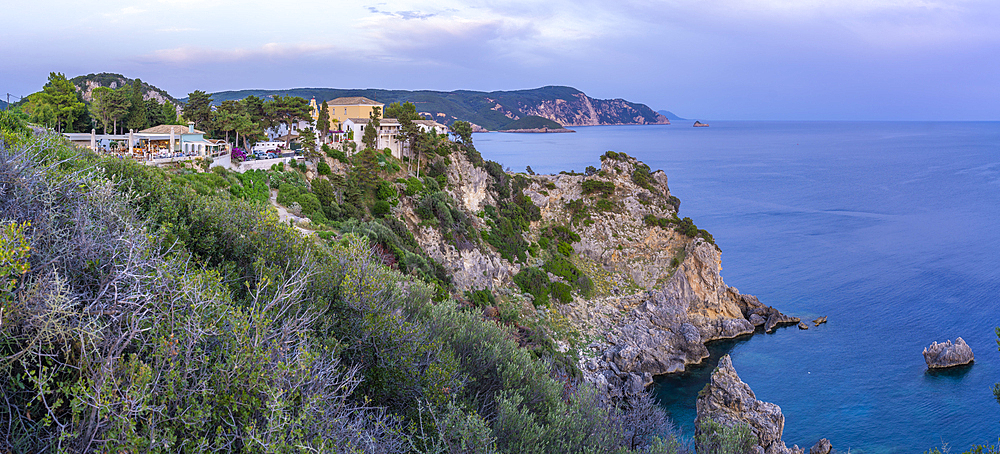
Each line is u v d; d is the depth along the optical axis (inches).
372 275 879.7
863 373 3051.2
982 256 5374.0
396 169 3759.8
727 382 2127.2
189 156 2503.7
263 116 4020.7
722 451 1316.4
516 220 4138.8
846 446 2417.6
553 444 797.9
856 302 4151.1
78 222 543.2
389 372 752.3
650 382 2915.8
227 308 568.1
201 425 466.0
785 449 2000.5
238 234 900.0
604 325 3378.4
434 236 3314.5
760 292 4402.1
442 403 732.0
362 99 5354.3
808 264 5177.2
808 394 2842.0
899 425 2571.4
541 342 2442.2
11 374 435.8
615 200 4448.8
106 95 3280.0
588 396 979.3
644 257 4008.4
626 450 859.4
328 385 574.2
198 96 3595.0
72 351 457.1
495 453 690.8
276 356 538.9
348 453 529.0
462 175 4156.0
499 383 932.0
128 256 534.9
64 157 889.5
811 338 3521.2
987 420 2598.4
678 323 3481.8
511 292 3432.6
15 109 2765.7
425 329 896.9
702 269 3668.8
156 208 909.8
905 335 3545.8
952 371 3063.5
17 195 537.6
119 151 2618.1
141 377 436.8
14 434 411.8
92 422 412.8
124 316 496.1
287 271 822.5
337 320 786.2
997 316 3843.5
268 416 488.4
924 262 5196.9
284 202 2591.0
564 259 3976.4
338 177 3255.4
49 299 433.1
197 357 499.2
